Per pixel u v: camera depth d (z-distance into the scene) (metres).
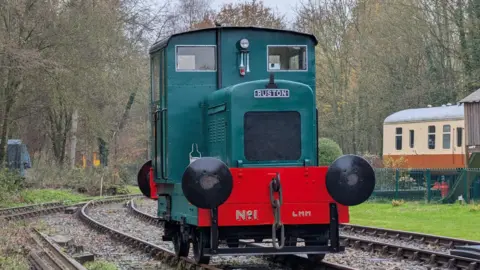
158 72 12.78
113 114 43.03
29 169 43.41
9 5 28.23
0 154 32.97
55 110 38.62
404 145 37.16
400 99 43.84
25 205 30.95
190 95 12.12
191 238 11.63
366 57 44.84
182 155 12.06
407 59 44.06
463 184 28.22
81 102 32.50
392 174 31.02
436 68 42.94
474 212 23.27
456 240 15.23
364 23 45.88
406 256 13.63
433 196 30.03
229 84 12.09
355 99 46.38
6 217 23.45
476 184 28.80
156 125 12.96
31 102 34.19
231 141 10.97
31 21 30.25
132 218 25.52
